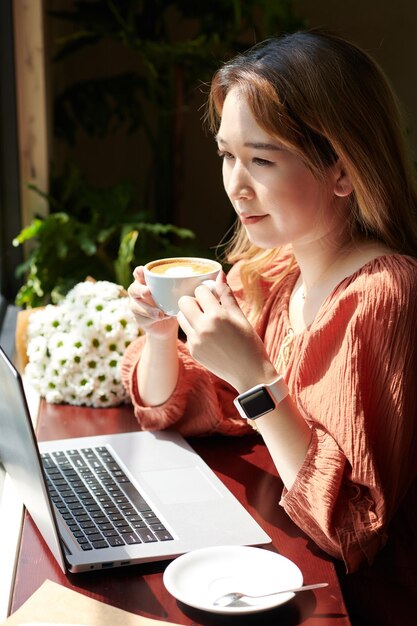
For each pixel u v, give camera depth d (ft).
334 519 3.96
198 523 4.15
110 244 8.91
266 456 4.97
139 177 12.47
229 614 3.48
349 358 4.07
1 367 3.63
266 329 5.20
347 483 4.06
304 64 4.11
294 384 4.48
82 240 8.16
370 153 4.20
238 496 4.50
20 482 4.13
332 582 3.77
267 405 4.01
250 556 3.81
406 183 4.39
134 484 4.50
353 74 4.18
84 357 5.54
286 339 4.83
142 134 12.34
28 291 8.21
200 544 3.96
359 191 4.28
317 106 4.07
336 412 4.05
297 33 4.34
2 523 4.20
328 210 4.44
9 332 7.57
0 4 7.94
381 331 4.05
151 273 4.23
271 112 4.05
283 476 4.15
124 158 12.39
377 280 4.14
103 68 12.05
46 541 3.97
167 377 5.08
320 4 12.01
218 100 4.43
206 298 4.07
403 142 4.38
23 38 8.11
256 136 4.12
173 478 4.59
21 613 3.44
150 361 5.11
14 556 3.91
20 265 8.66
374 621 4.27
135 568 3.82
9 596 3.63
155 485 4.50
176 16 11.93
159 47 9.35
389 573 4.30
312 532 4.01
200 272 4.29
